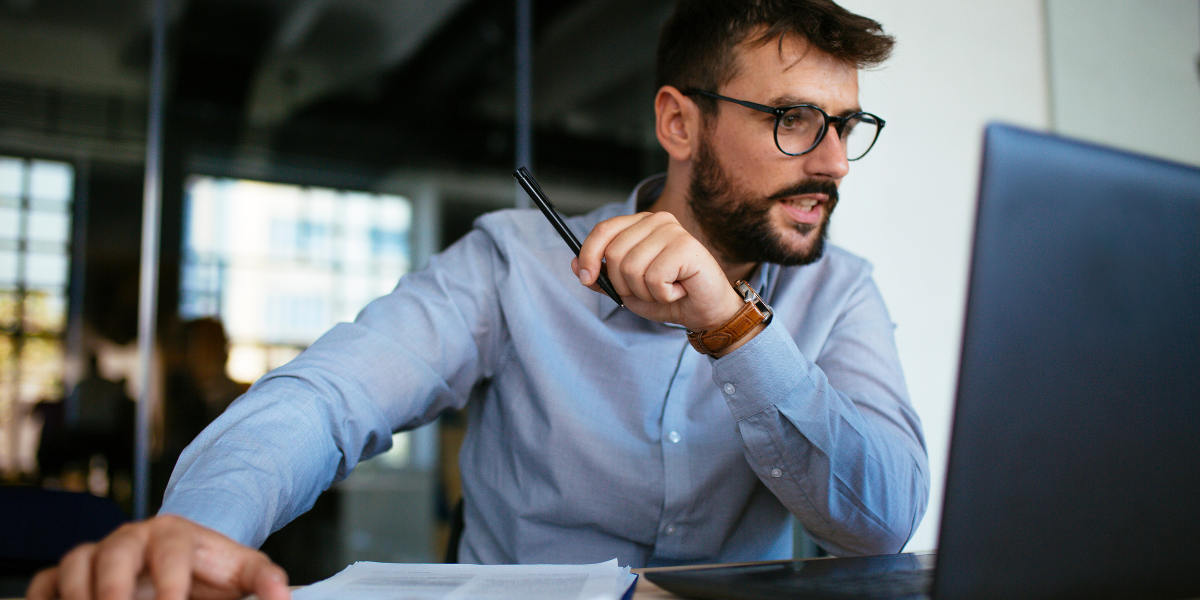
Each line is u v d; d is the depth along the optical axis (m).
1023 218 0.35
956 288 2.41
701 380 0.95
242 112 6.62
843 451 0.74
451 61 6.48
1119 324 0.38
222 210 6.44
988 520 0.36
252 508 0.56
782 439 0.73
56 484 5.23
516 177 0.75
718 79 0.97
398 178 7.00
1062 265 0.36
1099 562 0.38
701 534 0.92
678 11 1.04
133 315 5.86
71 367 5.61
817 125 0.93
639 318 0.98
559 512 0.93
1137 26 2.79
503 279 1.01
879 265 2.30
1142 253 0.38
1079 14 2.70
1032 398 0.36
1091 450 0.38
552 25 5.54
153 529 0.43
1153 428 0.39
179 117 6.39
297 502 0.66
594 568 0.55
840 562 0.58
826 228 0.98
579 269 0.68
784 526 0.97
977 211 0.34
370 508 6.28
